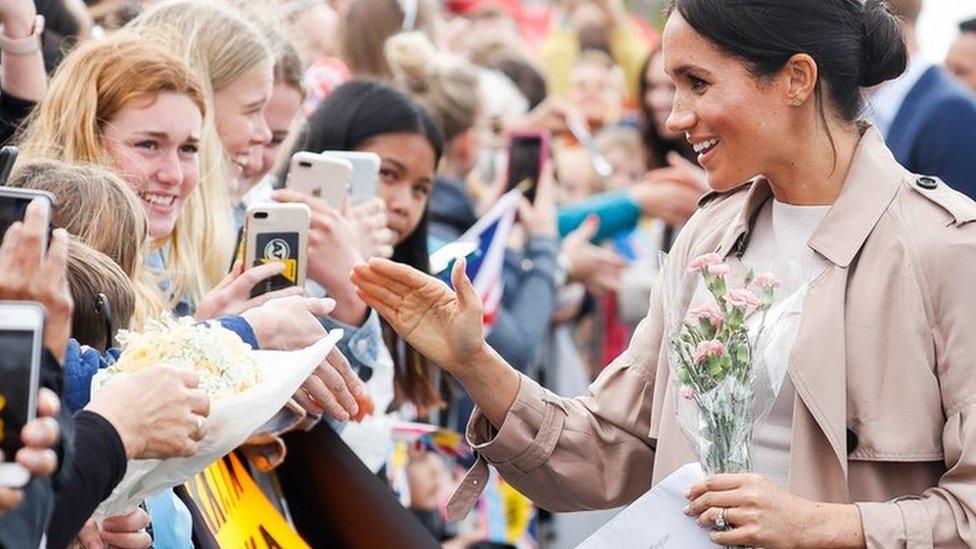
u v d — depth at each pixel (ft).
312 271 21.71
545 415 18.04
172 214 19.58
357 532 20.71
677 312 17.70
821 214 17.30
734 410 16.39
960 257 16.61
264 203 19.88
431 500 28.91
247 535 19.54
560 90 48.39
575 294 34.55
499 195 31.42
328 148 25.18
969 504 16.21
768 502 16.11
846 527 16.19
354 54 32.99
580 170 38.34
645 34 53.57
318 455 20.65
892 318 16.67
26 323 12.34
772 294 16.53
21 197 13.75
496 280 29.19
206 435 14.84
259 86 21.88
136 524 16.31
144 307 17.63
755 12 16.81
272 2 25.38
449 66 32.60
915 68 30.48
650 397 18.34
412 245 25.64
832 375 16.61
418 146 25.22
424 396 24.70
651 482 18.49
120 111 19.22
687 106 17.13
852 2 17.17
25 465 12.19
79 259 16.46
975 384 16.46
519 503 29.81
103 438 13.60
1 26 20.89
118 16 25.36
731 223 17.92
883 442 16.53
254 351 16.19
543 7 50.29
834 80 17.15
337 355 18.38
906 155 30.27
